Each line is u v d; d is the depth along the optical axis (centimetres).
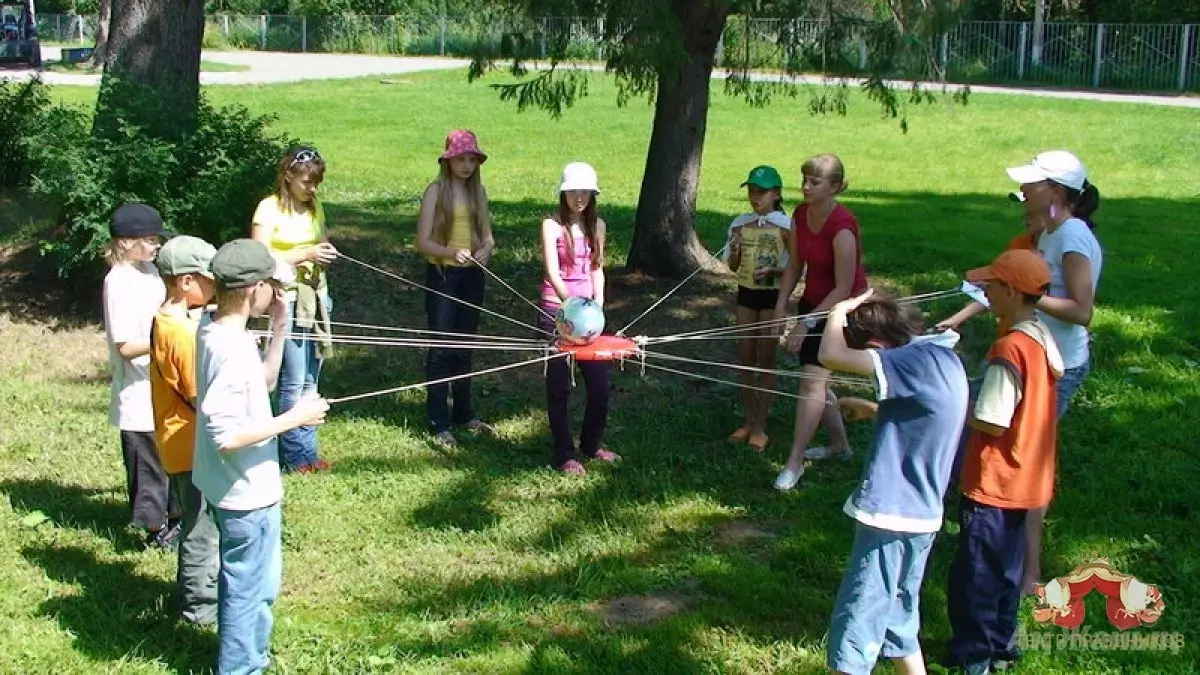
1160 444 720
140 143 898
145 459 549
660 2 811
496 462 690
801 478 673
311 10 5316
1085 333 519
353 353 867
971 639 461
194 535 484
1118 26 3700
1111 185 1788
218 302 423
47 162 902
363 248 1095
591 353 618
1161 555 571
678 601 532
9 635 475
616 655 477
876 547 421
